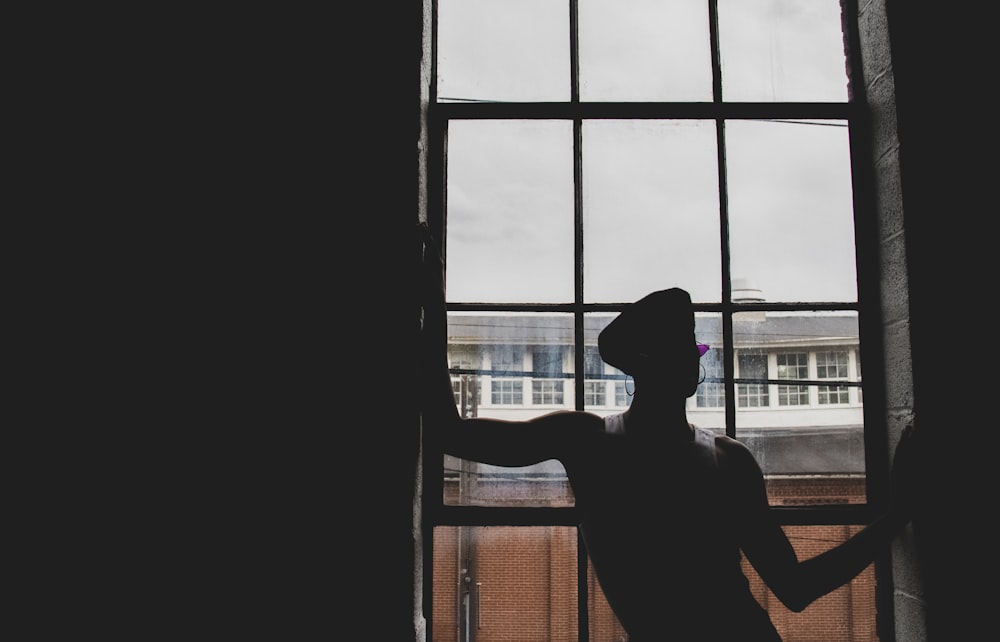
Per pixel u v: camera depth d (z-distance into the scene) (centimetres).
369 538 110
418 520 117
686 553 98
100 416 113
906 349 121
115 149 117
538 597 128
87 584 110
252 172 117
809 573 104
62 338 114
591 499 104
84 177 116
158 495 111
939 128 123
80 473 112
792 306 137
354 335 114
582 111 141
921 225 121
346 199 116
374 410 112
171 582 110
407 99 118
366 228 116
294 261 115
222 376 113
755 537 102
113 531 111
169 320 114
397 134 117
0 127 116
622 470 103
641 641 98
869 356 132
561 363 138
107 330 114
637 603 98
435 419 110
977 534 114
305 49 119
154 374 113
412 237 115
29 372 113
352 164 117
